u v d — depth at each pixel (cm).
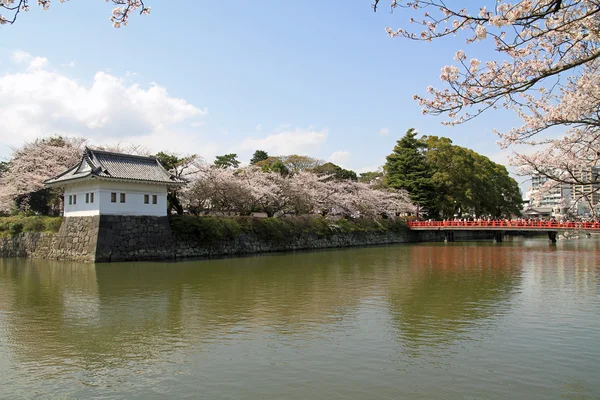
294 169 5984
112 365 905
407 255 3481
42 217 3441
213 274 2241
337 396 757
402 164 5894
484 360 929
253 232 3738
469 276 2173
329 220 4712
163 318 1288
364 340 1071
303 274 2252
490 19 613
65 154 3509
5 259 3119
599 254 3466
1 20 599
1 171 4378
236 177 3909
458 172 5753
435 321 1250
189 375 852
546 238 6675
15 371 875
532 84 628
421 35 700
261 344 1040
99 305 1467
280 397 754
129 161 3020
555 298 1580
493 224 5166
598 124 796
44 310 1392
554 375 846
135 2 675
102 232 2759
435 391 776
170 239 3091
